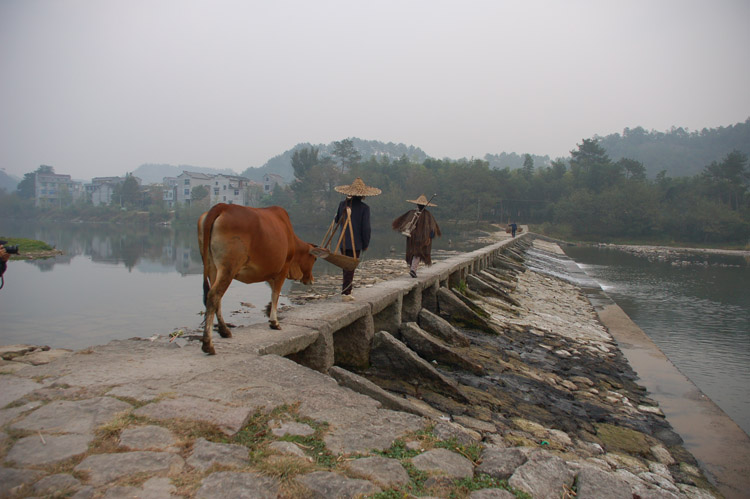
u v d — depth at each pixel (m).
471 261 17.38
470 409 6.34
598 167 82.44
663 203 77.94
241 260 4.94
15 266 20.53
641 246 64.44
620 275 30.09
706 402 8.21
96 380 3.79
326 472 2.95
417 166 87.25
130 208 101.88
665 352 12.09
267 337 5.41
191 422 3.27
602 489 3.33
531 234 67.25
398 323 9.07
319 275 18.03
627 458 5.86
